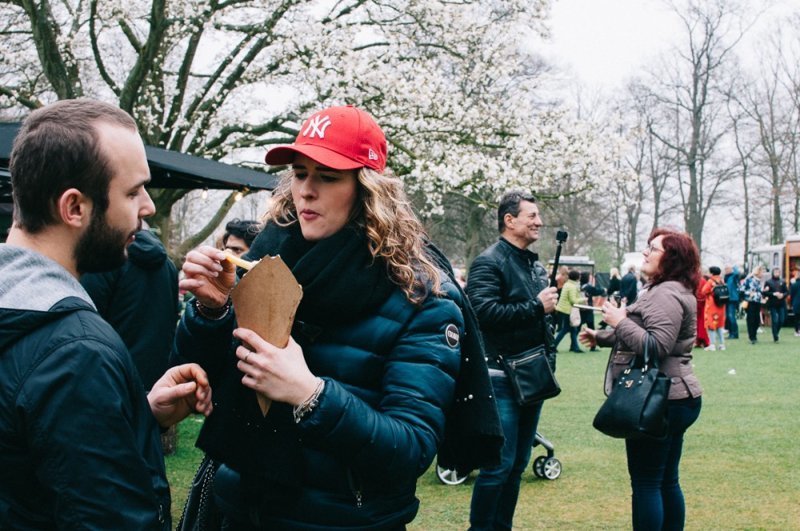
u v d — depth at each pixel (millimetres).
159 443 1390
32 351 1229
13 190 1375
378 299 1783
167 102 12781
